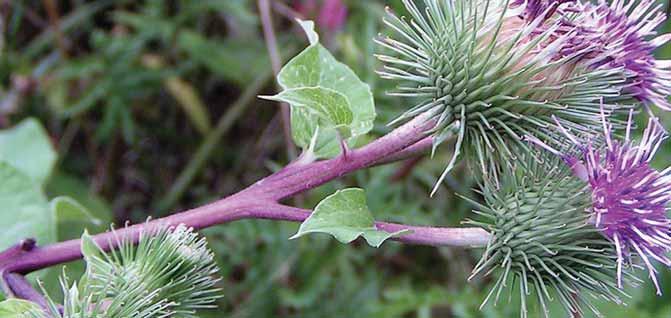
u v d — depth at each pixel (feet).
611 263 0.83
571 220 0.82
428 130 0.84
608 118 0.83
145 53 1.47
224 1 1.42
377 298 1.34
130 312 0.79
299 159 0.89
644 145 0.83
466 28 0.82
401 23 0.85
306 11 1.44
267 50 1.46
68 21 1.46
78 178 1.47
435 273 1.40
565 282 0.83
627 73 0.84
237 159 1.48
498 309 1.26
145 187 1.51
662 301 1.30
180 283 0.83
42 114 1.44
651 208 0.81
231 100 1.53
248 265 1.34
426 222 1.31
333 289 1.34
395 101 1.32
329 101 0.82
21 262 0.87
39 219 1.00
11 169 1.01
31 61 1.47
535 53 0.81
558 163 0.84
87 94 1.41
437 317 1.39
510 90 0.80
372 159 0.86
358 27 1.42
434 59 0.83
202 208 0.87
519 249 0.82
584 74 0.82
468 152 0.84
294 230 1.33
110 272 0.82
